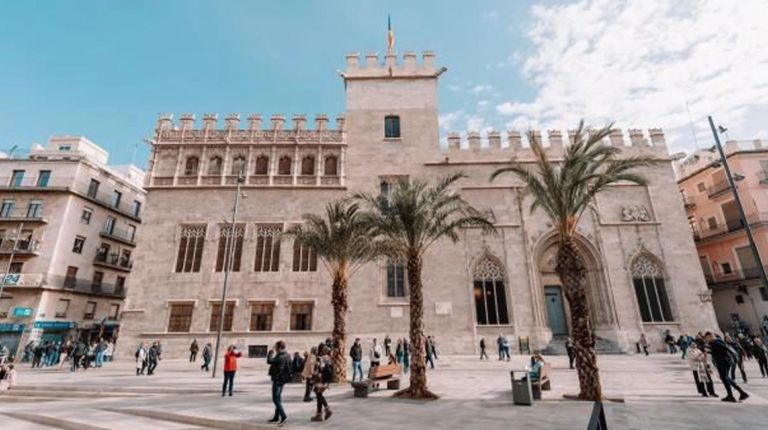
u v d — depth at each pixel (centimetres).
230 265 3114
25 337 3438
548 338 2964
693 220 4156
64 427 1120
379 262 3147
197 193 3306
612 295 3009
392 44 4109
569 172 1526
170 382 1875
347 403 1325
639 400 1262
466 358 2770
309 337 2928
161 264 3098
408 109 3684
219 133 3494
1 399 1612
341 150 3497
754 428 898
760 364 1734
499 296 3105
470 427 952
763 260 3400
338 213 2003
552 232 3209
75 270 3988
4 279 3538
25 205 3906
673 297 2997
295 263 3145
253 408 1231
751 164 3631
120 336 2906
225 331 2934
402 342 2430
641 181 1484
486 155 3484
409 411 1170
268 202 3303
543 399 1316
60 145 5050
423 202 1691
